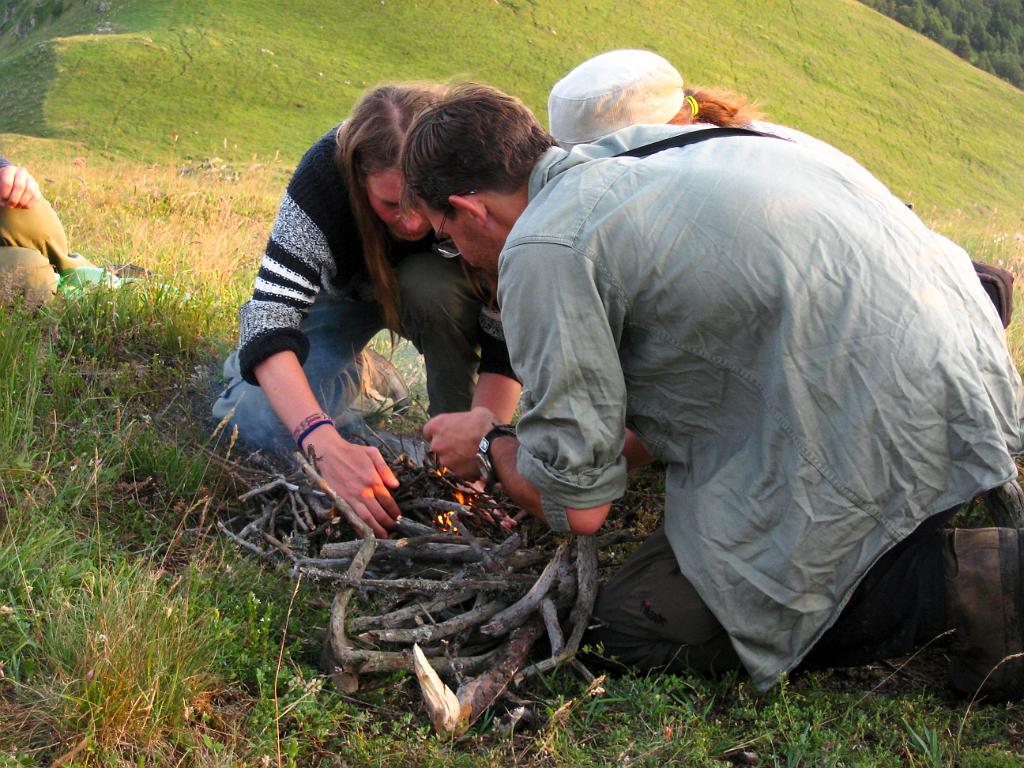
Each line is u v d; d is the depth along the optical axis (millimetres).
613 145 2430
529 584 2551
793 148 2363
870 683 2518
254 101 47656
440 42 57969
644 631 2449
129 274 4684
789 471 2209
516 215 2396
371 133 2729
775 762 2150
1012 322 5883
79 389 3400
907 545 2340
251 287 4977
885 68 72312
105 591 2332
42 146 33469
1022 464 3314
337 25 57844
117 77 47375
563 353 2211
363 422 3557
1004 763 2135
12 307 3676
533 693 2383
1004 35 97938
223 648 2230
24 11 67750
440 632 2379
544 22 62188
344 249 3016
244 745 2057
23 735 1958
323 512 2791
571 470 2293
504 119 2342
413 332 3180
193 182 11617
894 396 2146
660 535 2527
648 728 2236
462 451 2641
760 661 2312
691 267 2180
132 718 1983
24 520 2543
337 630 2273
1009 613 2266
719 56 65750
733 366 2248
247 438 3268
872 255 2188
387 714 2242
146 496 2934
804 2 76250
